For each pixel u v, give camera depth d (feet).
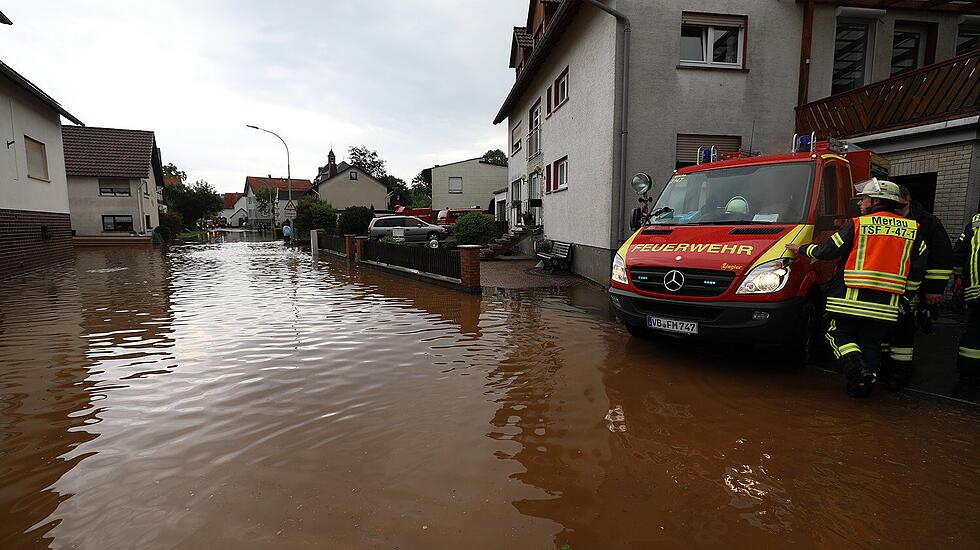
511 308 28.19
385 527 8.34
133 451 11.10
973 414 12.94
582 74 40.86
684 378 15.87
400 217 82.02
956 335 20.30
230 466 10.41
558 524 8.45
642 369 16.79
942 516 8.68
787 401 13.92
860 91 31.07
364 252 56.29
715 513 8.78
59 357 18.57
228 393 14.73
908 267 13.56
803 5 35.65
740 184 19.43
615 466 10.40
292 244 102.42
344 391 14.85
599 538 8.09
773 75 35.86
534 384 15.37
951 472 10.11
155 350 19.52
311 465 10.44
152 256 71.77
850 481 9.80
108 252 80.28
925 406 13.50
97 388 15.19
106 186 100.27
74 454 10.98
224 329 23.18
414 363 17.63
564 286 36.68
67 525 8.44
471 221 65.87
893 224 13.58
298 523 8.44
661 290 17.17
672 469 10.28
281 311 27.78
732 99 35.50
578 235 42.50
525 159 66.80
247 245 104.42
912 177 30.07
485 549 7.79
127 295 33.94
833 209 18.88
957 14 37.86
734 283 15.57
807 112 35.04
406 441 11.56
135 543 7.95
